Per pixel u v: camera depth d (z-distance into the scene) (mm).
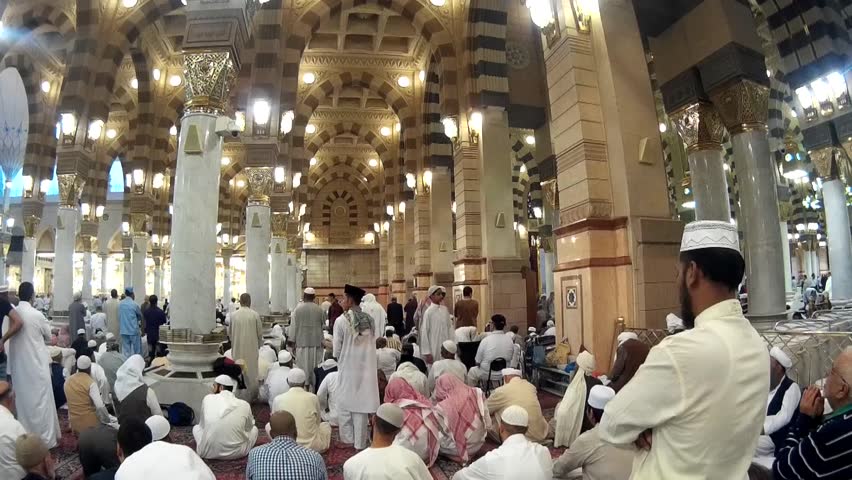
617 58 7469
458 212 13086
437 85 18172
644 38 8633
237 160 28125
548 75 8219
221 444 4984
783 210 19125
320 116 25156
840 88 9328
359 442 5473
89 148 13461
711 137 8164
